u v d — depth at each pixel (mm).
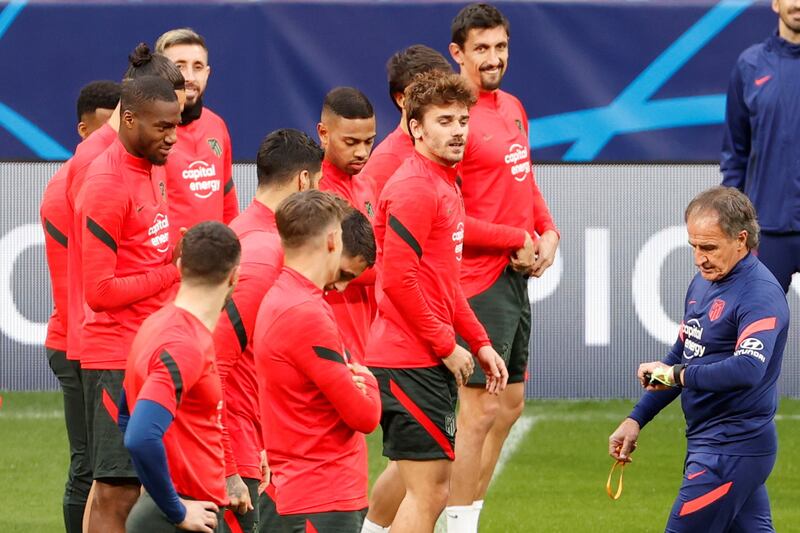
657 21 36688
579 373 36969
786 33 31094
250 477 19250
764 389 18797
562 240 37031
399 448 21156
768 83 31047
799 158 31047
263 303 17234
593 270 36969
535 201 26781
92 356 20359
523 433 33969
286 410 17094
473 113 25203
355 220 17859
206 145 24828
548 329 37000
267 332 17000
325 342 16812
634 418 20359
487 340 21891
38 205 36906
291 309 16844
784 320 18750
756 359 18297
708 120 36812
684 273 36844
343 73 37031
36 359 36844
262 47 37000
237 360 18156
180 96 21609
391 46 36969
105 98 25359
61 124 37000
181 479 16172
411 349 20938
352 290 23125
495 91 25859
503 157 25125
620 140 36969
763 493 19500
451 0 36750
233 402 19188
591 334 36906
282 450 17203
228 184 25938
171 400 15461
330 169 23344
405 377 20984
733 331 18828
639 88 36844
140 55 21438
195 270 15984
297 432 17078
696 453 19047
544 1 36688
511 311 25281
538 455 32125
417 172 20719
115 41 36875
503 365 21922
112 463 20203
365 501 17484
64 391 23547
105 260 19625
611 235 37000
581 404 36719
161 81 19875
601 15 36688
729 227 18641
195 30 36938
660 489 29375
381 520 22422
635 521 27016
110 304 19688
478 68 25312
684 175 36969
